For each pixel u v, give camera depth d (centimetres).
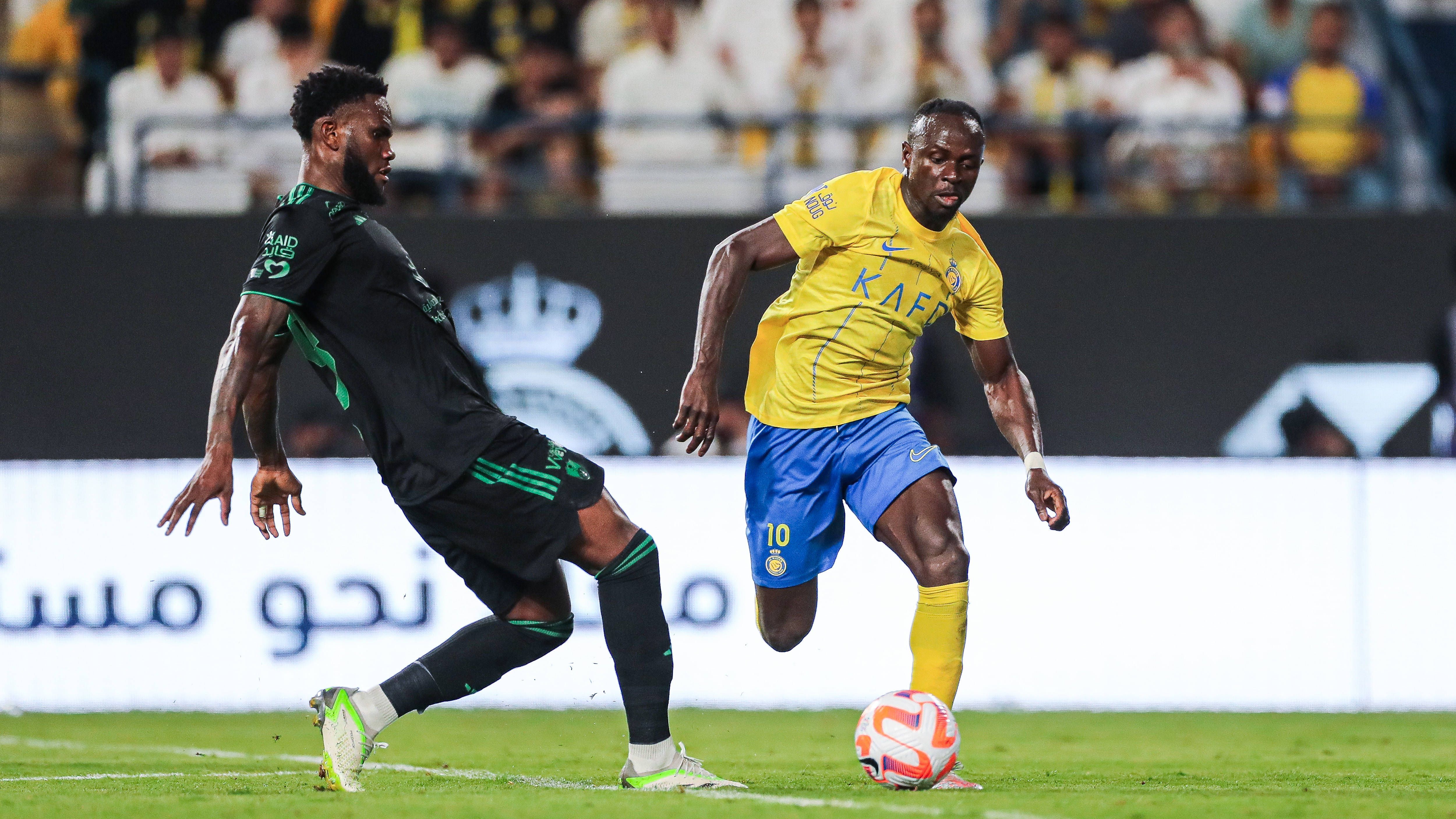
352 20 4622
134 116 4519
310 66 4594
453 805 1538
